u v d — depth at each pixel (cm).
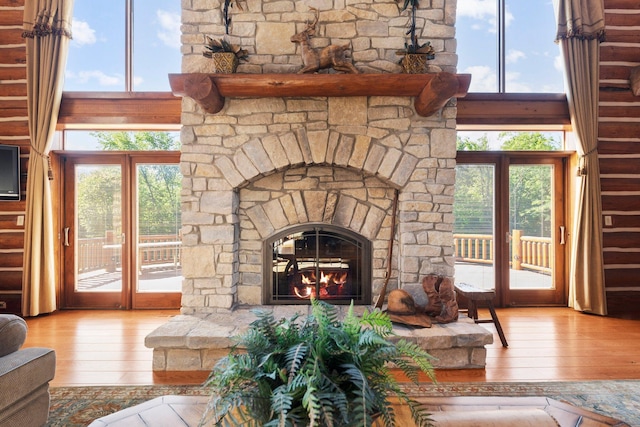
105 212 436
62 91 399
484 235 441
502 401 145
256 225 350
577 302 407
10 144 403
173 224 439
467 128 431
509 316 398
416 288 328
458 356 270
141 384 245
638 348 306
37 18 384
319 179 351
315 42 331
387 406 102
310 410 85
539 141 443
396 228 350
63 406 218
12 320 173
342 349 106
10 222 404
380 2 332
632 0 412
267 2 332
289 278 357
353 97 329
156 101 402
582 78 398
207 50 329
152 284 437
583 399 226
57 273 422
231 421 100
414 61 311
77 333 343
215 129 328
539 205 444
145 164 437
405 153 329
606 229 414
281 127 329
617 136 414
